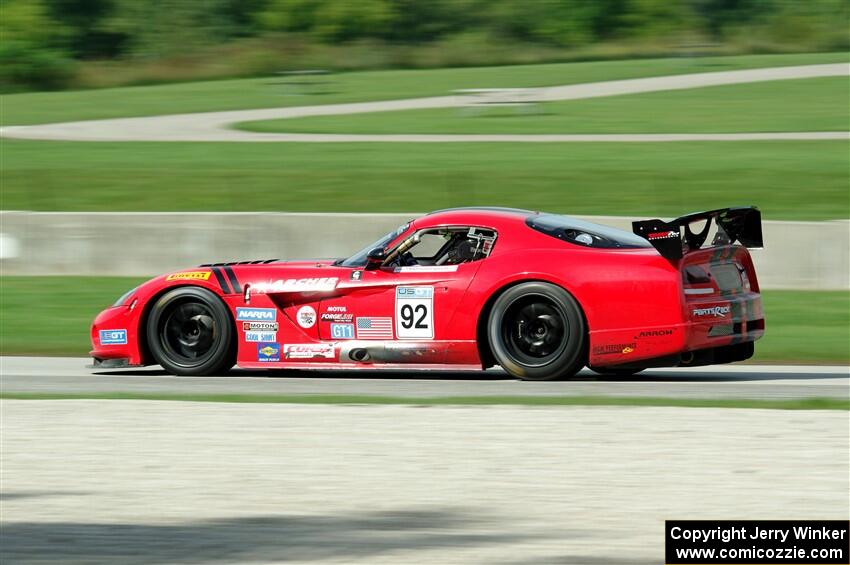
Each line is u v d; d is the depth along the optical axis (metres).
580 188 52.94
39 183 57.75
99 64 141.88
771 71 114.44
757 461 16.14
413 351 24.08
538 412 20.00
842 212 47.66
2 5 178.75
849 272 37.41
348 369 26.98
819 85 98.31
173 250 41.91
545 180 54.34
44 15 178.75
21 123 86.25
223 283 25.17
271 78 132.12
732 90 96.88
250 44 151.00
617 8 175.38
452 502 14.20
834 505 13.84
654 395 22.00
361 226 40.62
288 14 183.50
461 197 52.50
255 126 79.44
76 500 14.50
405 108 91.44
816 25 156.12
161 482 15.41
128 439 18.14
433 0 181.88
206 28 184.38
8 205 54.62
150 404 21.27
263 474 15.77
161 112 93.56
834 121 74.94
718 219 24.27
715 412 19.91
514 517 13.49
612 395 21.98
